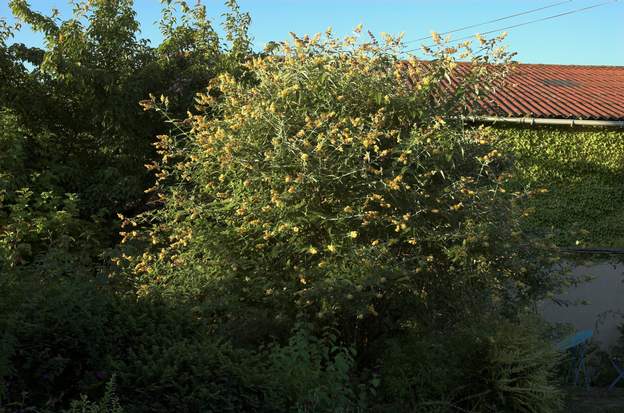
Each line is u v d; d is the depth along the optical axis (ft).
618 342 38.60
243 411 15.84
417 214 23.16
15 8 35.06
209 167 24.98
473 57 26.18
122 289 24.40
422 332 24.26
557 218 44.39
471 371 22.43
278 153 22.22
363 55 25.44
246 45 38.04
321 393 18.22
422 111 24.41
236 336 21.95
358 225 22.90
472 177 25.13
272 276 23.13
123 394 15.23
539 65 67.36
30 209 31.04
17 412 14.64
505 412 22.12
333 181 22.61
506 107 45.96
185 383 15.40
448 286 24.43
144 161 36.73
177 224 25.39
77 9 35.50
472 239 22.82
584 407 27.04
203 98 26.58
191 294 22.75
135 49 37.19
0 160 32.07
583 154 45.11
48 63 34.04
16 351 15.19
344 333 23.81
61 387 15.72
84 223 32.96
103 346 16.15
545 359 22.61
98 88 35.45
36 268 23.32
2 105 35.29
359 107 24.35
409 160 23.57
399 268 22.04
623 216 44.57
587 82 58.75
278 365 18.52
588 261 36.76
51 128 37.19
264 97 24.38
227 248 23.76
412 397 21.56
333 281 21.12
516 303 27.07
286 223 22.21
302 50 24.66
